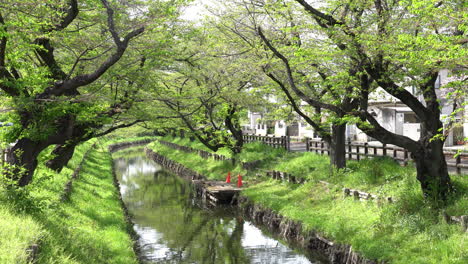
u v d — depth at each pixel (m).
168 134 59.38
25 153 11.40
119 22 12.48
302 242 14.53
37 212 10.12
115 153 60.00
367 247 11.47
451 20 8.59
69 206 13.77
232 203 22.50
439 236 10.64
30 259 6.98
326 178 18.16
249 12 14.12
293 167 22.03
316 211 15.57
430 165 12.30
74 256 8.80
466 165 13.44
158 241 16.47
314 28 12.53
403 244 10.97
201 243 16.19
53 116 10.82
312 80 16.28
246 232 17.48
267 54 15.02
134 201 24.72
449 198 12.03
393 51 10.20
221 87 22.78
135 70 14.51
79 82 10.86
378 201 13.59
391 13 10.89
